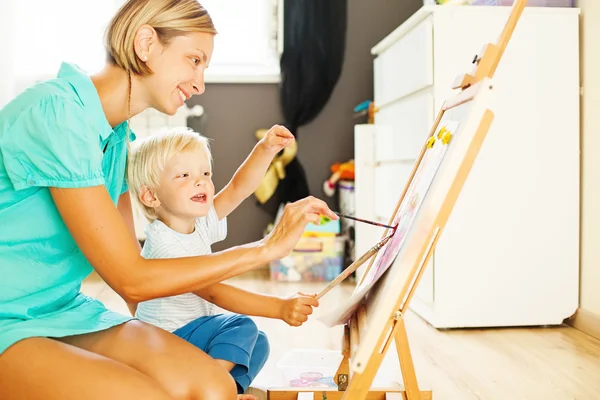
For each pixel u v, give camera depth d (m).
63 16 3.07
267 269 3.24
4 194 1.06
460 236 2.04
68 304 1.16
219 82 3.24
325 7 3.17
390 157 2.50
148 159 1.37
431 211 0.79
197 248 1.42
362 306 1.06
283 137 1.44
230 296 1.29
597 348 1.84
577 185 2.06
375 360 0.81
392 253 0.99
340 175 3.12
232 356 1.30
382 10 3.25
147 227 1.43
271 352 1.81
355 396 0.82
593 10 1.99
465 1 2.18
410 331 2.05
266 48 3.27
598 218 1.97
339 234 3.10
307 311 1.22
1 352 1.00
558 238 2.06
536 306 2.07
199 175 1.37
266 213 3.23
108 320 1.15
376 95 2.80
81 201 1.01
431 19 2.06
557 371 1.63
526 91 2.03
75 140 1.00
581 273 2.07
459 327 2.08
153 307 1.39
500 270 2.05
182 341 1.14
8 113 1.04
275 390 1.32
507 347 1.86
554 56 2.04
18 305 1.07
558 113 2.05
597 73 1.97
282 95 3.20
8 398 0.99
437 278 2.04
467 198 2.03
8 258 1.07
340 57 3.19
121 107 1.14
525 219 2.05
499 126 2.03
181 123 3.17
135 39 1.09
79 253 1.15
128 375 0.97
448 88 2.05
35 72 3.08
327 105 3.25
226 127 3.26
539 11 2.03
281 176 3.15
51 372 0.96
